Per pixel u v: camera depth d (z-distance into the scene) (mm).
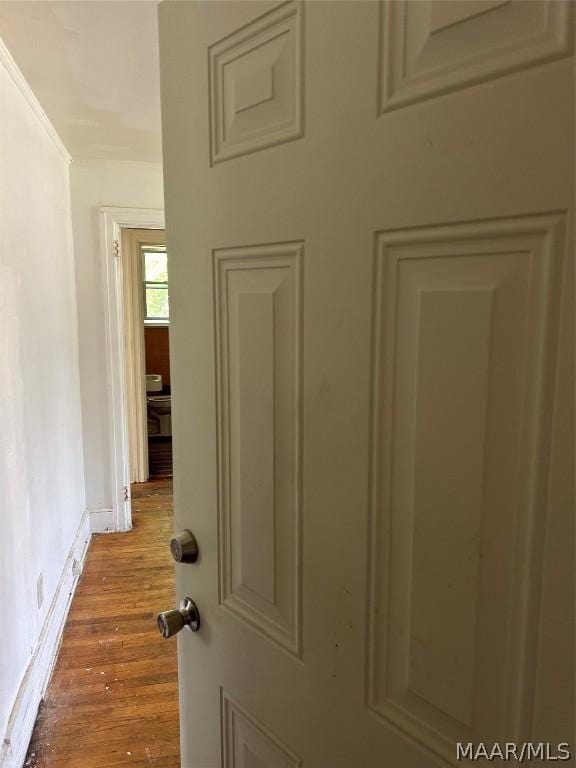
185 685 1143
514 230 537
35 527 2141
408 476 667
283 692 886
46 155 2600
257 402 862
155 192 3492
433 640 661
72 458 3146
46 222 2576
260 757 956
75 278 3414
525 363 543
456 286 591
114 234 3453
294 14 721
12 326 1889
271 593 887
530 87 512
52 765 1804
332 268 717
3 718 1672
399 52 613
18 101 2059
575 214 493
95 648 2426
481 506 594
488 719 615
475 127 555
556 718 553
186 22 895
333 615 782
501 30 530
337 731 799
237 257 861
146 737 1928
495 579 591
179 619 1069
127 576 3094
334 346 729
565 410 518
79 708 2061
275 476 849
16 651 1826
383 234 652
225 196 866
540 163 512
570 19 483
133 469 4801
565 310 509
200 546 1030
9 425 1810
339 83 676
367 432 702
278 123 767
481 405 582
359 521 728
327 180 707
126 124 2639
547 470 537
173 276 1008
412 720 699
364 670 749
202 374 966
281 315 802
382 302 666
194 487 1027
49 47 1794
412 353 644
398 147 625
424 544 658
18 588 1865
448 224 588
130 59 1894
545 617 552
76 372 3393
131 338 4648
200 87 881
